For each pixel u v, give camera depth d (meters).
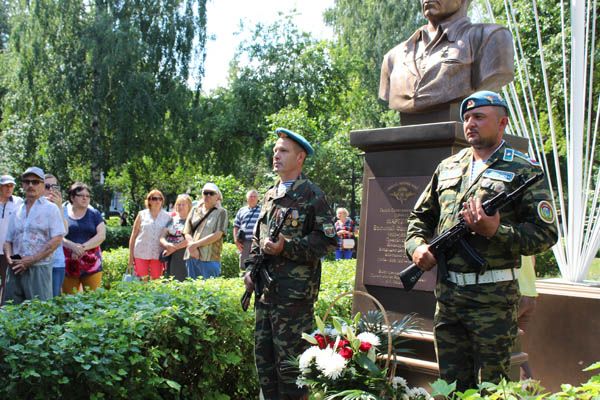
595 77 10.66
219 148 27.30
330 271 7.18
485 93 3.14
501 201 2.87
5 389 3.35
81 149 24.02
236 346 4.68
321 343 3.58
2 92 27.72
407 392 3.50
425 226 3.42
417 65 4.45
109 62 22.52
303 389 3.80
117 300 4.59
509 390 2.24
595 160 11.33
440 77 4.25
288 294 3.84
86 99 23.33
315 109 29.22
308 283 3.89
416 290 4.15
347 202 24.62
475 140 3.12
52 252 5.72
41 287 5.68
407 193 4.24
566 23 11.67
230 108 27.92
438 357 3.22
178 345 4.30
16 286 5.70
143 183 26.23
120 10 23.86
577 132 5.72
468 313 3.05
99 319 3.89
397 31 28.30
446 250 3.12
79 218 6.84
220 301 4.67
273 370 3.98
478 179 3.11
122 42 22.70
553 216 2.96
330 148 17.91
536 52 11.78
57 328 3.70
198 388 4.46
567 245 5.84
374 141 4.34
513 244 2.88
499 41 4.14
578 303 4.97
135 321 3.99
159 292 4.82
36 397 3.45
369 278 4.38
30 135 23.59
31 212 5.70
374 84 29.16
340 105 29.88
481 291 3.02
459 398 2.24
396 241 4.27
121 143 23.14
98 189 24.14
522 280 4.52
